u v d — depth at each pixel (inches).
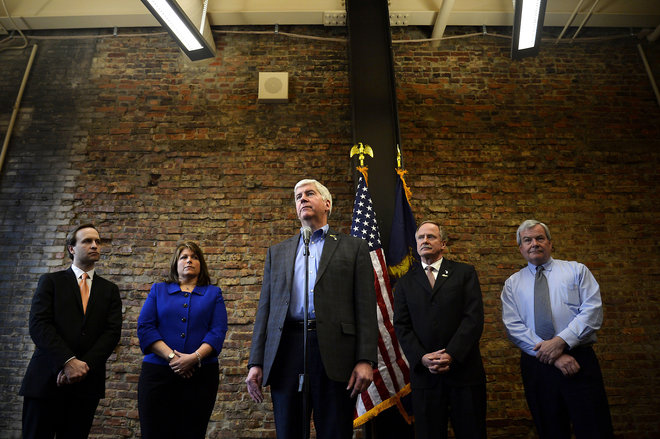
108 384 138.6
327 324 73.2
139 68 177.5
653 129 171.9
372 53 158.9
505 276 152.9
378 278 122.7
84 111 170.7
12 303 147.2
